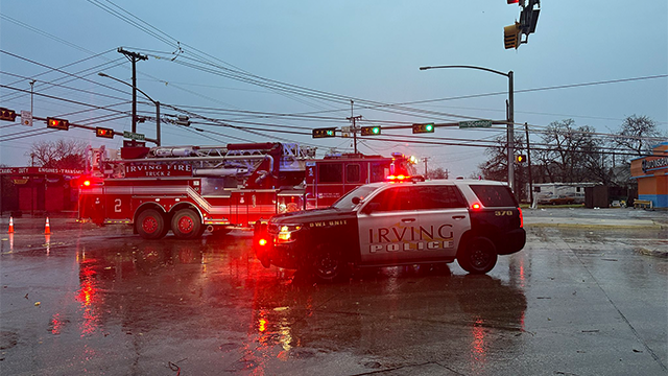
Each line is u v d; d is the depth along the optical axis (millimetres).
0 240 14781
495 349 4426
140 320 5555
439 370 3930
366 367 4012
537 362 4094
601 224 18000
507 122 23922
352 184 13234
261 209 13453
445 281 7629
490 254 8094
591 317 5492
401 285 7344
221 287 7320
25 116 22250
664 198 36656
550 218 22328
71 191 35844
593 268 8805
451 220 7934
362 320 5438
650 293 6723
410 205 7906
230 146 14086
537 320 5379
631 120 54719
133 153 14734
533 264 9273
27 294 6984
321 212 7879
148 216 14148
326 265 7555
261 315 5707
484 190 8289
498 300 6340
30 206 35438
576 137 57156
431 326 5180
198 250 11750
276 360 4199
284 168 14141
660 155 35656
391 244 7707
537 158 62219
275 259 7535
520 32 11039
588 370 3912
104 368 4078
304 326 5230
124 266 9367
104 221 14539
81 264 9664
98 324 5414
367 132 26734
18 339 4895
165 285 7512
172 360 4242
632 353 4301
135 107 29250
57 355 4410
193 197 13836
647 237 14492
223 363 4148
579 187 50719
